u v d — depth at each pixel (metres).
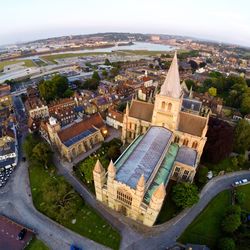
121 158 77.69
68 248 62.72
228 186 86.81
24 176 88.75
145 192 64.88
